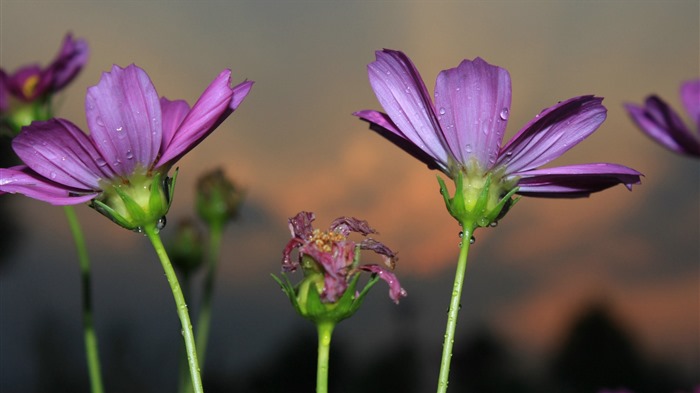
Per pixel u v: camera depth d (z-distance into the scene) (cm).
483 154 49
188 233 69
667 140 52
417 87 48
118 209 48
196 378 46
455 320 47
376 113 50
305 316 47
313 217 48
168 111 49
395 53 48
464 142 49
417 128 49
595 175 49
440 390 46
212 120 47
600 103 48
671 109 51
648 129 52
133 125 48
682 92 52
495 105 48
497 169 49
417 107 49
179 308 47
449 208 49
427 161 50
